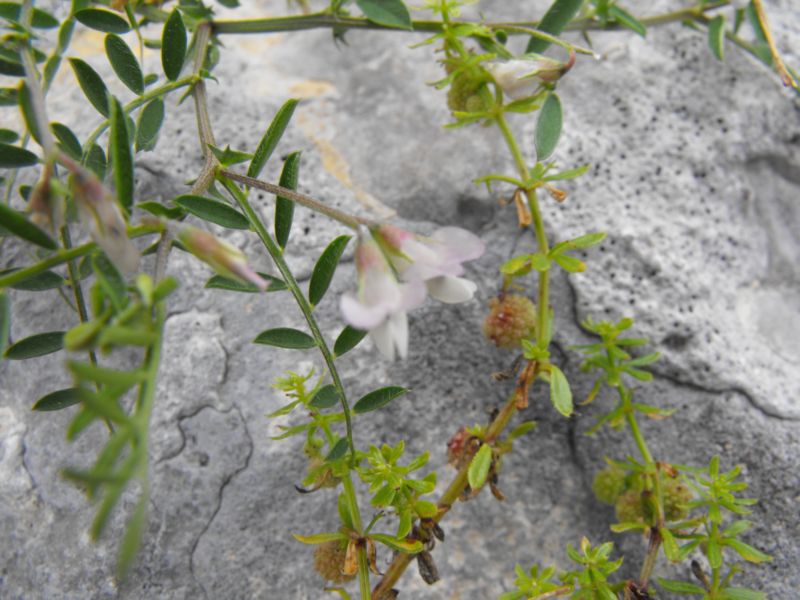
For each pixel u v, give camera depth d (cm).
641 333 11
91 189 6
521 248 11
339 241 8
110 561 10
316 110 13
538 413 11
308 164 12
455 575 10
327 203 12
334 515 10
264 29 10
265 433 10
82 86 9
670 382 11
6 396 11
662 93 12
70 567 10
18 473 10
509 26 10
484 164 12
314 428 9
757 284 12
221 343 11
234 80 13
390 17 9
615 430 11
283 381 9
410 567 10
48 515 10
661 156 12
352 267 11
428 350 11
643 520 10
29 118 8
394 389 8
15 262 11
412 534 9
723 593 9
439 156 12
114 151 7
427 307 11
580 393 11
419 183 12
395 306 7
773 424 11
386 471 8
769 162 12
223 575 10
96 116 12
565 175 10
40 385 10
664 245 11
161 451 10
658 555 10
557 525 11
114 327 5
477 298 11
